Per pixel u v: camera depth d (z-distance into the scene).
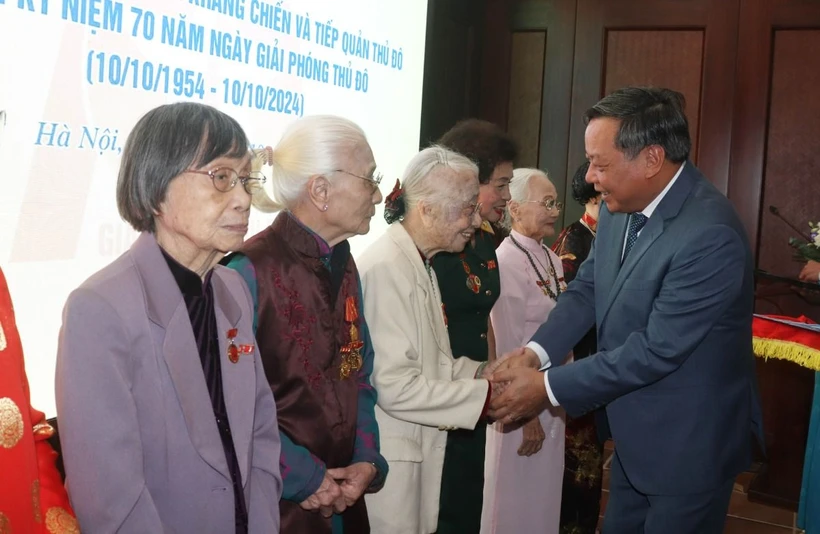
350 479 1.55
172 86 2.06
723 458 1.94
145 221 1.20
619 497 2.13
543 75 4.66
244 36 2.32
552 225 2.60
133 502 1.10
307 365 1.52
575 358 2.77
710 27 4.44
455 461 2.04
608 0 4.55
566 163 4.64
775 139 4.40
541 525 2.51
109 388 1.11
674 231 1.93
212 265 1.29
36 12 1.69
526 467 2.46
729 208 1.95
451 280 2.06
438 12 4.16
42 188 1.72
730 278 1.87
